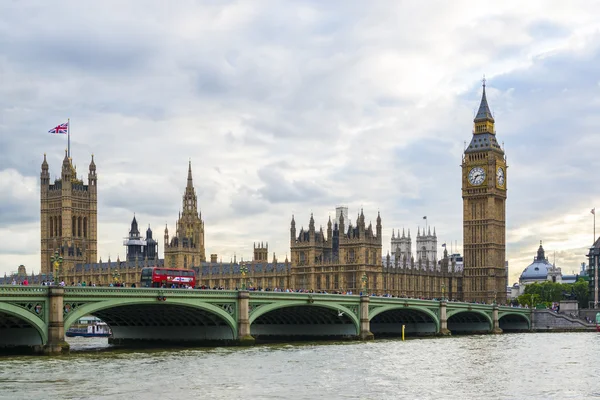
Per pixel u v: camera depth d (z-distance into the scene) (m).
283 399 89.69
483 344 182.00
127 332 174.88
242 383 101.19
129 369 112.81
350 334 194.62
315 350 151.62
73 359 123.94
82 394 90.56
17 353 131.50
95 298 133.00
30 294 124.62
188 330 166.25
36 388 94.06
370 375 111.25
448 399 90.94
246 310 159.25
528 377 111.50
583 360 138.12
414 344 178.25
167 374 108.31
